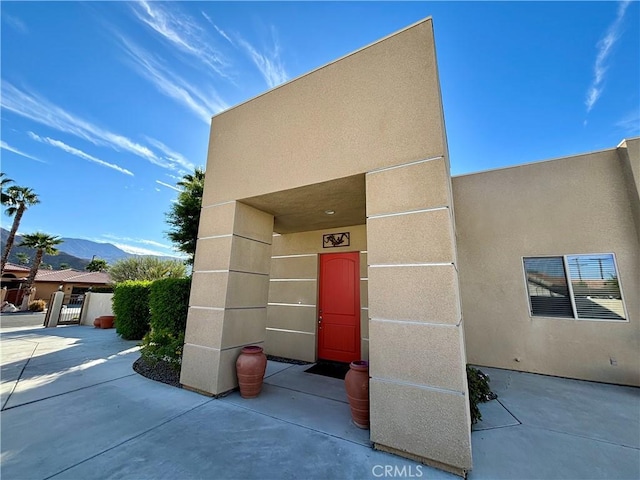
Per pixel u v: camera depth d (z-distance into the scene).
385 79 3.36
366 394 3.03
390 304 2.77
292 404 3.67
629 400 4.05
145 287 8.79
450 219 2.72
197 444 2.63
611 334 4.98
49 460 2.32
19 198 21.89
